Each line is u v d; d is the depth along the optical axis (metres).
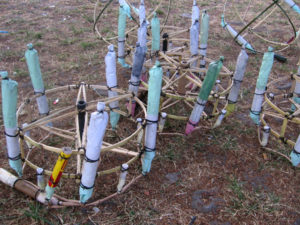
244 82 5.53
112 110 3.71
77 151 2.67
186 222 2.99
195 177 3.49
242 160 3.77
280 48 6.95
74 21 7.82
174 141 3.99
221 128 4.27
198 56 4.29
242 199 3.24
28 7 8.70
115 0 9.53
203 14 4.42
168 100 4.37
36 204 3.01
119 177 3.15
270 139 4.12
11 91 2.52
